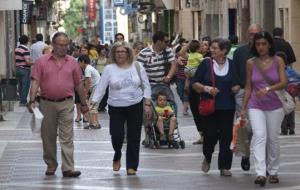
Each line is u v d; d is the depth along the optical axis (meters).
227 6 84.12
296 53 56.16
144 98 27.61
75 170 28.52
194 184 25.58
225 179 26.38
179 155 32.38
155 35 33.16
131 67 27.52
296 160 30.42
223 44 26.58
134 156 27.72
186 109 49.44
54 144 27.86
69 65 27.56
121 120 27.62
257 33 25.55
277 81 25.03
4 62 62.81
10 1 51.12
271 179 25.50
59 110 27.42
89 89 44.62
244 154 26.84
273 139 25.22
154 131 34.44
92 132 41.06
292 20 56.28
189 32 107.38
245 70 26.80
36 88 27.23
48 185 25.88
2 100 50.72
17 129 42.59
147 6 124.44
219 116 26.83
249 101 25.39
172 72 33.34
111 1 162.62
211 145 27.33
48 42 71.31
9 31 67.69
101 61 58.84
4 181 26.77
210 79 26.56
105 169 29.06
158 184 25.70
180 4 107.25
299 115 47.06
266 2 64.88
